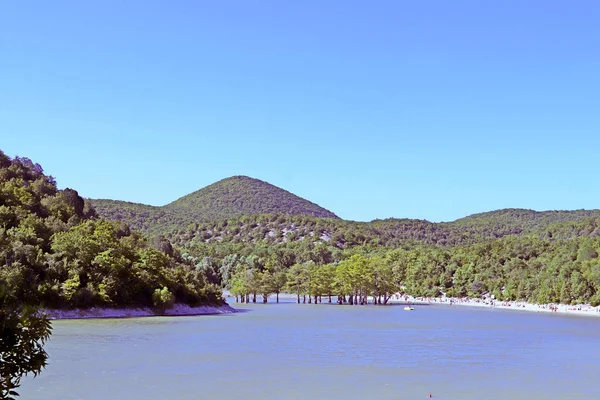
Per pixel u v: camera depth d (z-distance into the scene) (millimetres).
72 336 98500
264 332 113688
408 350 85812
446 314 193875
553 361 75250
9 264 138750
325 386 56969
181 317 156000
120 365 67938
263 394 53031
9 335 19906
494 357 78750
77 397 50781
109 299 146875
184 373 63344
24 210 175125
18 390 53156
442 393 54219
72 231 167625
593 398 52562
